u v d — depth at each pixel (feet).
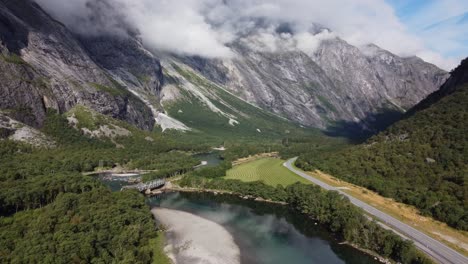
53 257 294.46
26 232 349.41
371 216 437.58
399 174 555.69
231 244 405.39
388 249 355.77
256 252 385.70
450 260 320.29
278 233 442.09
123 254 329.52
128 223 414.41
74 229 355.56
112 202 454.81
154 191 643.04
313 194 517.96
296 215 513.45
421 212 440.86
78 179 539.29
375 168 603.26
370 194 533.96
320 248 396.57
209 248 392.27
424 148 583.99
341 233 423.64
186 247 393.09
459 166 502.38
